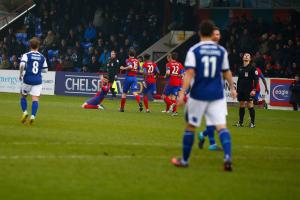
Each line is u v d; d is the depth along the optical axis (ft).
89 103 193.06
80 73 274.57
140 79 260.01
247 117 187.83
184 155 80.69
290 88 236.84
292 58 256.93
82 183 68.85
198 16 319.27
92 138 108.78
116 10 315.78
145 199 62.39
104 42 306.14
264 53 264.52
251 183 72.69
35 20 331.98
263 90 243.81
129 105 223.71
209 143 108.68
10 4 373.81
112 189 66.44
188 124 79.92
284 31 274.16
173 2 314.35
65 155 87.25
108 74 258.16
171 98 188.96
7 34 349.82
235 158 92.27
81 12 323.57
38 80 131.95
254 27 280.72
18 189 64.69
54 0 330.75
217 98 78.28
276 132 140.36
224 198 64.03
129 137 113.19
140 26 306.55
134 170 77.87
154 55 305.32
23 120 132.46
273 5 306.96
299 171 82.99
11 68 316.81
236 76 255.29
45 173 73.46
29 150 90.63
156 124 144.97
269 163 88.89
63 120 144.56
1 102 206.59
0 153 86.74
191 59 77.92
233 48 272.51
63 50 310.65
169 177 74.18
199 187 69.10
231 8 313.12
